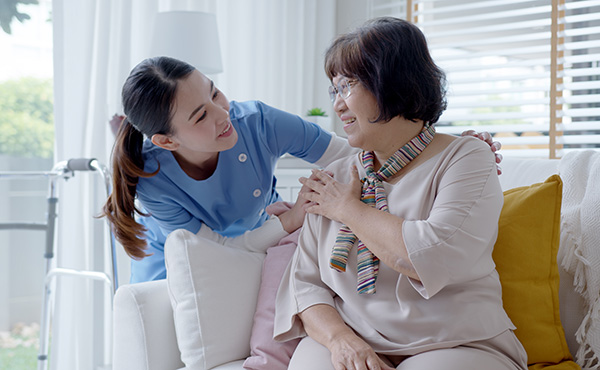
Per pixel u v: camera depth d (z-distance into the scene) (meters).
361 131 1.34
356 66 1.29
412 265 1.19
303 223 1.55
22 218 2.63
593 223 1.47
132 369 1.45
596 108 2.60
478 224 1.22
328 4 3.38
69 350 2.53
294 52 3.32
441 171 1.29
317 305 1.34
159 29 2.55
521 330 1.41
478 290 1.26
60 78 2.48
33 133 2.66
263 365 1.39
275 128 1.72
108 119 2.49
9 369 2.62
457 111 3.15
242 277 1.53
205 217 1.70
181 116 1.45
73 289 2.54
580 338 1.43
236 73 3.15
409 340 1.24
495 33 3.06
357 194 1.37
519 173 1.73
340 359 1.21
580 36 2.75
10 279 2.61
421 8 3.21
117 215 1.58
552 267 1.45
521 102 2.81
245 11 3.16
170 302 1.54
